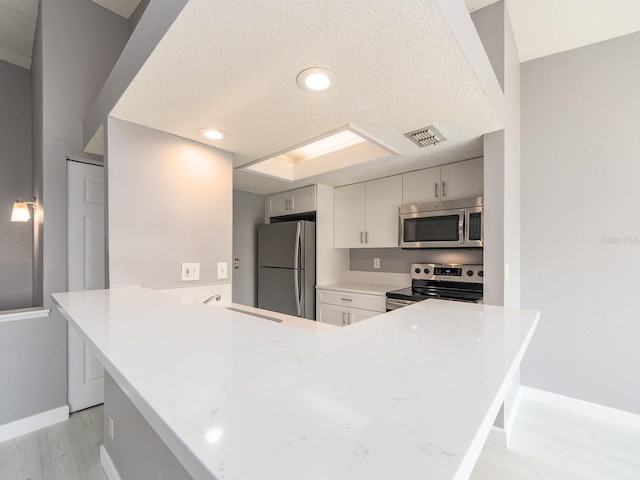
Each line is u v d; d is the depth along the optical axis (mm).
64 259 2031
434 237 2539
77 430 1897
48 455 1675
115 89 1422
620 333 2014
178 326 857
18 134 2740
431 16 884
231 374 542
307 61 1105
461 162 2404
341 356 641
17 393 1852
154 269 1718
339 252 3488
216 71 1165
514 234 2100
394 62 1112
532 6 1801
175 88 1289
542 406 2201
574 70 2172
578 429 1914
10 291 2670
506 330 873
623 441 1793
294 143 1951
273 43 1004
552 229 2236
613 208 2043
